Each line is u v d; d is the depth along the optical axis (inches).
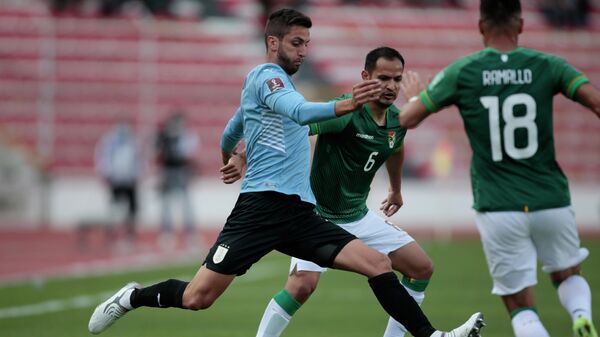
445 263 2407.7
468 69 886.4
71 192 3558.1
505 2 893.2
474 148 898.1
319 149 1010.1
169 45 4067.4
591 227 3528.5
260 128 916.0
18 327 1381.6
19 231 3415.4
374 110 983.6
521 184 880.3
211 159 3804.1
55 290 1843.0
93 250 2780.5
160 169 2933.1
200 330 1373.0
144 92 3946.9
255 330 1375.5
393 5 4352.9
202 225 3545.8
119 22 4104.3
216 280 912.9
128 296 962.1
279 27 922.1
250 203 914.7
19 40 3976.4
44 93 3850.9
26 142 3745.1
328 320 1475.1
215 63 4045.3
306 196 921.5
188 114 3905.0
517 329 882.8
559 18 4256.9
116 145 2768.2
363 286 1982.0
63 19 4077.3
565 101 3996.1
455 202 3572.8
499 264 893.2
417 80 951.0
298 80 4074.8
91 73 3961.6
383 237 1043.3
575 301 888.9
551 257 898.1
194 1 4254.4
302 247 918.4
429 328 890.1
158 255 2623.0
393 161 1056.2
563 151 3924.7
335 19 4271.7
